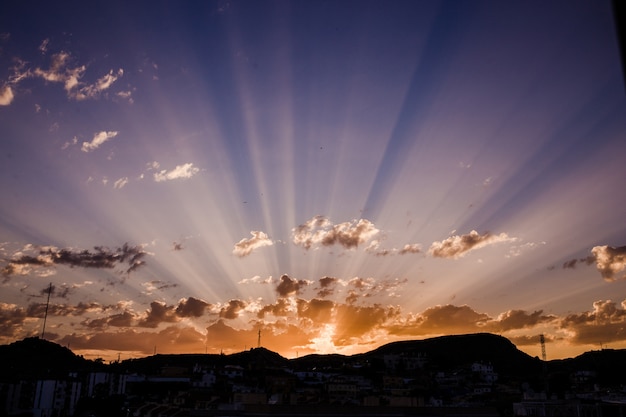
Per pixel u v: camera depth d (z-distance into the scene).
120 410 159.12
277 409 101.00
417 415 103.94
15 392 152.25
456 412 106.00
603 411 124.12
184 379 187.38
